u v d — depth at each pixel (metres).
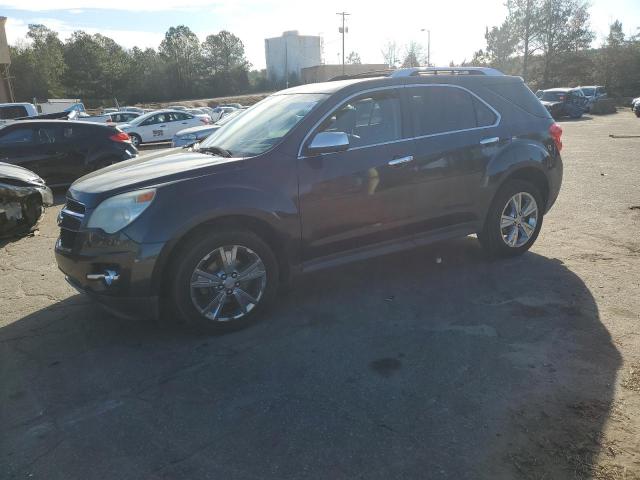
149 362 3.57
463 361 3.43
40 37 98.62
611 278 4.80
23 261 6.00
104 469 2.53
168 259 3.76
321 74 77.94
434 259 5.50
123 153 11.30
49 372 3.47
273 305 4.45
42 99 78.31
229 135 4.74
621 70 65.56
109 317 4.32
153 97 99.75
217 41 105.44
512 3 65.94
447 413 2.88
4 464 2.59
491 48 68.19
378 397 3.06
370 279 4.98
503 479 2.39
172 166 4.05
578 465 2.47
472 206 5.00
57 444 2.73
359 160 4.31
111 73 90.00
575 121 31.11
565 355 3.47
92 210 3.74
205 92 102.88
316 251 4.25
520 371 3.29
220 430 2.80
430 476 2.42
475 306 4.29
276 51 99.38
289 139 4.12
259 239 3.96
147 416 2.95
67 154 10.75
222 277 3.87
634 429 2.71
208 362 3.54
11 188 6.88
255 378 3.32
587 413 2.85
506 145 5.11
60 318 4.34
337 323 4.07
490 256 5.43
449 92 4.90
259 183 3.92
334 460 2.54
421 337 3.79
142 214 3.62
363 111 4.45
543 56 67.12
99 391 3.23
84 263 3.74
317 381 3.25
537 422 2.79
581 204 7.85
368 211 4.40
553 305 4.25
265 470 2.49
